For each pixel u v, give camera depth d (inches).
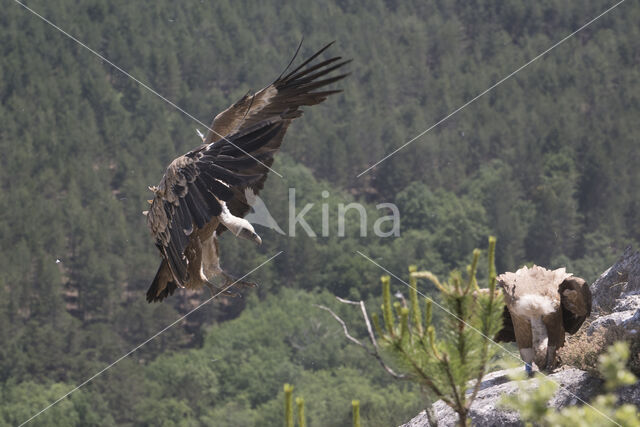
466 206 3991.1
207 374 3289.9
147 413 3184.1
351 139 4670.3
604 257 3713.1
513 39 5974.4
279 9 6181.1
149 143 4731.8
